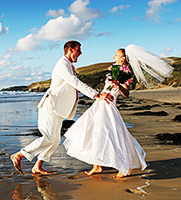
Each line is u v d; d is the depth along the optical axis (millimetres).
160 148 4500
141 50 3469
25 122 8414
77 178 3078
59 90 3344
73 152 3188
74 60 3506
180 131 6133
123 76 3373
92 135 3133
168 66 3482
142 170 3172
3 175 3168
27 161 3838
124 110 12180
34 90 68062
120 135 3139
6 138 5574
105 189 2697
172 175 3127
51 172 3305
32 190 2662
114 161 2945
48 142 3287
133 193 2578
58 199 2428
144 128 6727
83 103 18016
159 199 2412
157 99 20969
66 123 7148
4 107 15562
